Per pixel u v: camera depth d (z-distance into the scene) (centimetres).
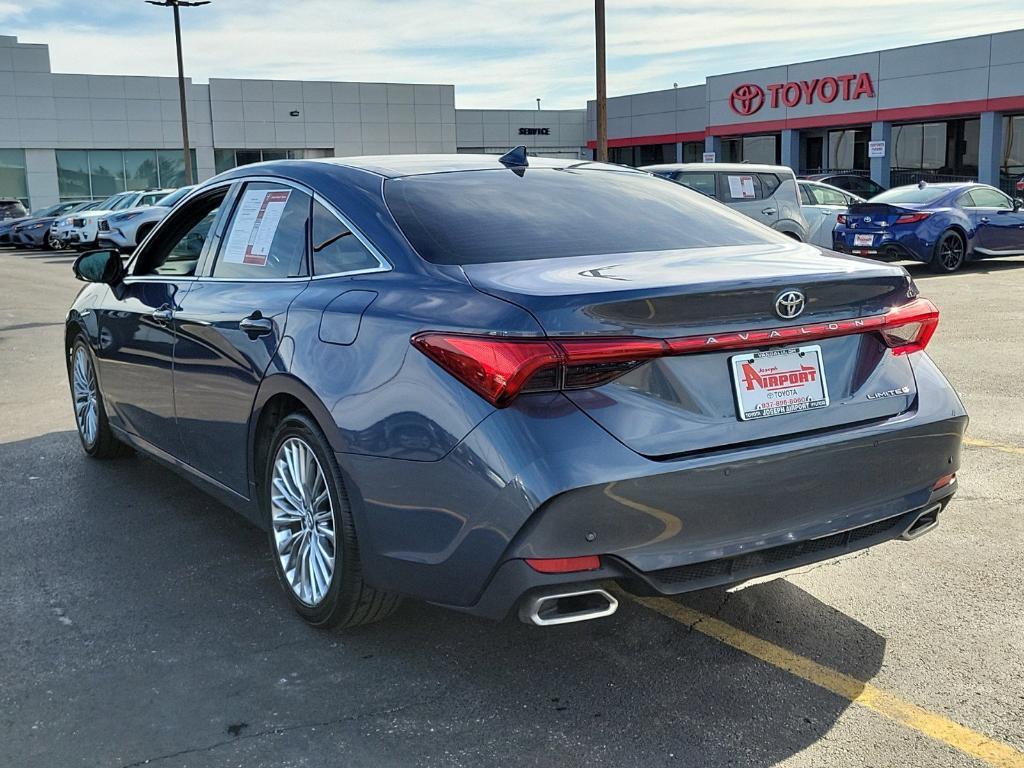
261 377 346
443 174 369
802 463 281
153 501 486
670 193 396
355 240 336
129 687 304
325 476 316
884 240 1524
